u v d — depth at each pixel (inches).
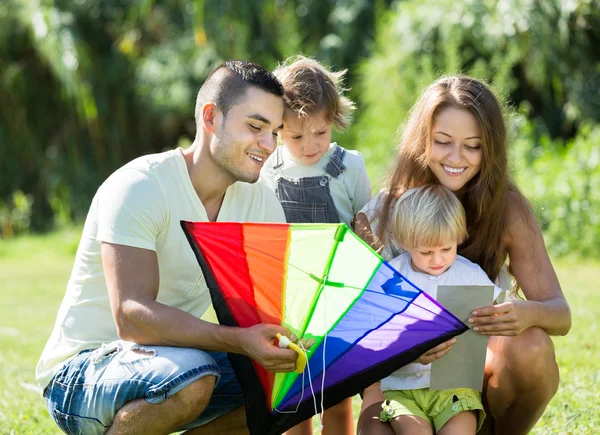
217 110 124.5
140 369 114.7
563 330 129.6
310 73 157.5
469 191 138.4
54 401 122.9
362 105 535.2
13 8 626.2
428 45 504.1
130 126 672.4
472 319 121.0
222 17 584.4
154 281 120.1
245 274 118.6
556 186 398.0
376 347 120.0
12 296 361.4
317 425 160.1
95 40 647.8
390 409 126.0
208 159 126.5
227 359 130.0
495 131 133.6
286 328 116.0
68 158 657.0
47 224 652.7
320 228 113.1
